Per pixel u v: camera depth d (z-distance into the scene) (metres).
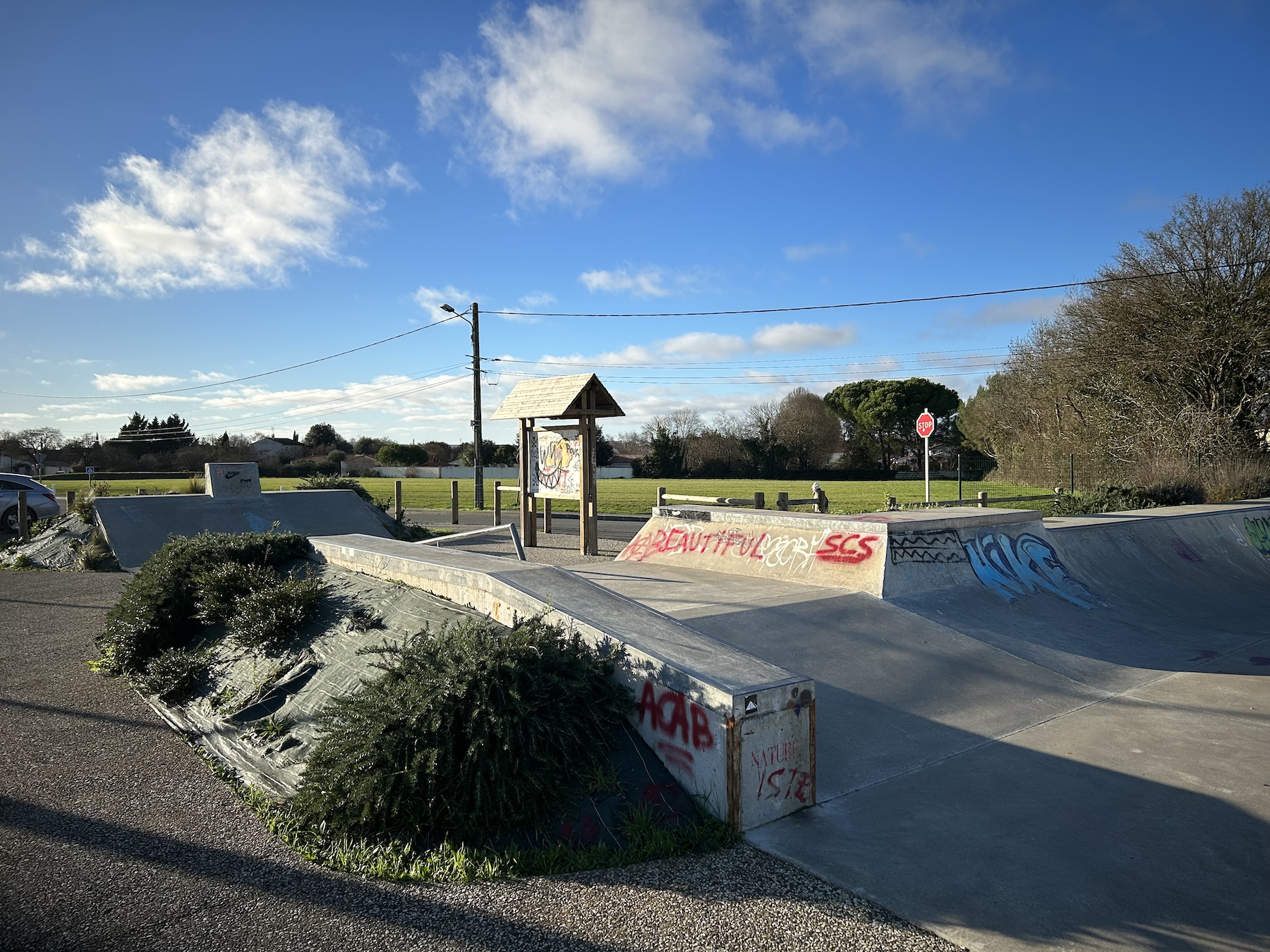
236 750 5.11
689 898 3.27
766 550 9.40
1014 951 2.90
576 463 13.20
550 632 4.63
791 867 3.53
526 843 3.73
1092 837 3.82
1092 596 8.99
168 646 7.21
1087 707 5.82
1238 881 3.42
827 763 4.66
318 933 3.03
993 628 7.28
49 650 7.92
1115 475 24.59
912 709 5.48
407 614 6.12
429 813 3.77
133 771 4.84
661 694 4.27
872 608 7.18
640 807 3.96
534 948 2.93
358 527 16.88
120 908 3.23
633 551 11.46
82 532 14.68
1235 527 13.43
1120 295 25.33
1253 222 23.02
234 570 7.34
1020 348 34.91
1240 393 23.47
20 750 5.21
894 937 2.99
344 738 4.11
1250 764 4.76
